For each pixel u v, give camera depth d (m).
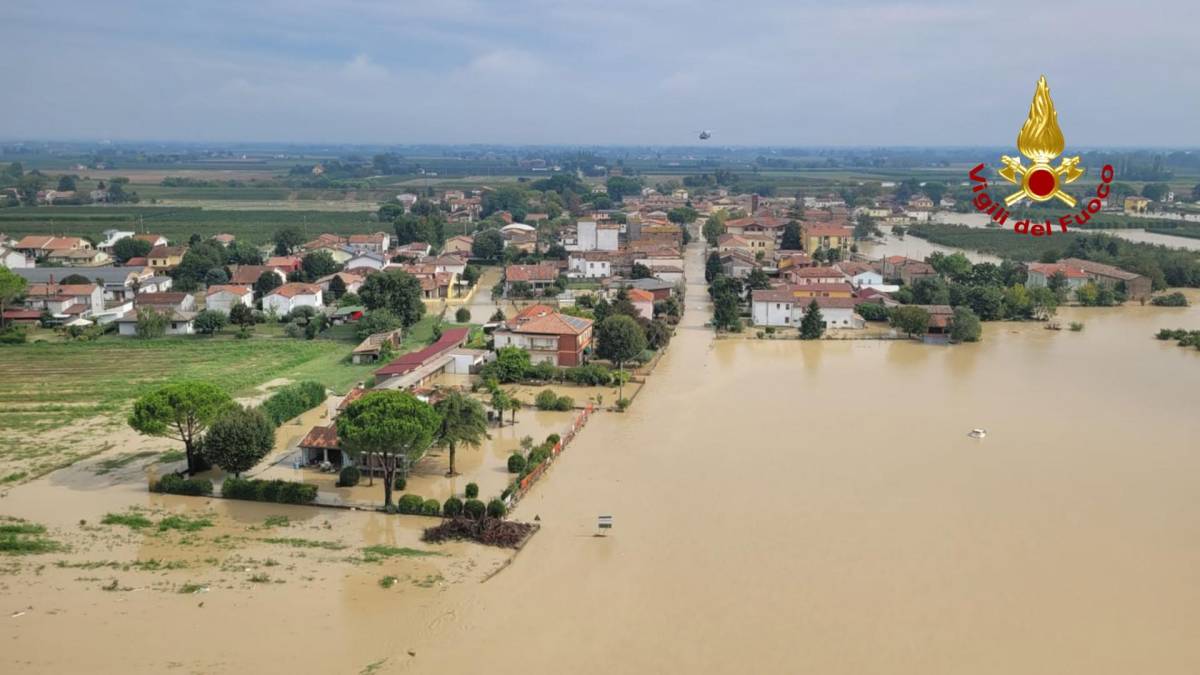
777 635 48.84
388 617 50.41
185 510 66.12
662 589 54.06
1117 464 76.50
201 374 107.00
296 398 91.38
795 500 68.31
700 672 45.28
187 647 46.75
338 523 64.12
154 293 149.12
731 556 58.56
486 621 50.19
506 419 90.62
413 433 64.88
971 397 98.25
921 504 67.56
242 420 69.69
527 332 111.44
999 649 47.59
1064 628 49.81
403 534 62.25
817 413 92.19
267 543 60.38
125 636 47.69
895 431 85.81
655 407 95.12
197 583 54.09
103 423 87.50
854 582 55.00
